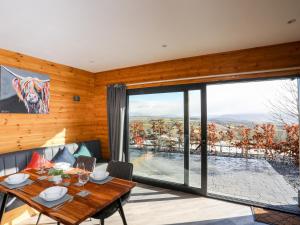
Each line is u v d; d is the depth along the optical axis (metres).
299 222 2.36
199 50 2.94
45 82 3.35
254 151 5.06
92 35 2.38
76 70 4.00
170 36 2.43
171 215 2.55
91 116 4.37
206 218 2.48
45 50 2.91
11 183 1.76
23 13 1.84
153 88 3.65
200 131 3.21
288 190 3.33
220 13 1.88
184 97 3.34
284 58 2.62
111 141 3.94
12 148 2.89
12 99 2.87
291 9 1.81
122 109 3.81
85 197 1.51
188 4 1.72
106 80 4.25
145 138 3.85
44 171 2.20
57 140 3.59
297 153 4.36
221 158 5.29
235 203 2.88
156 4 1.72
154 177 3.72
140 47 2.82
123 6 1.74
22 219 2.46
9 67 2.84
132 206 2.79
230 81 2.96
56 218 1.23
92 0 1.64
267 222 2.37
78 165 2.26
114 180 1.89
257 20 2.02
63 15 1.89
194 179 3.29
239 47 2.80
